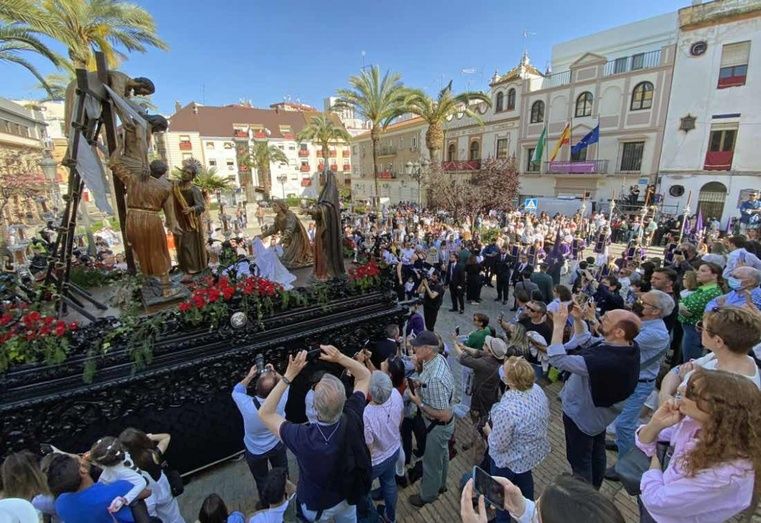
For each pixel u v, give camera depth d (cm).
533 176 2772
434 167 2372
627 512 330
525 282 664
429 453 352
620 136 2295
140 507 252
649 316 368
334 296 544
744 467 154
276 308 495
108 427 388
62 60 1196
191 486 434
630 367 283
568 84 2500
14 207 2145
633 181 2261
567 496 133
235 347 449
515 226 1633
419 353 360
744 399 155
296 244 692
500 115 2967
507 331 562
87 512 235
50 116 4075
